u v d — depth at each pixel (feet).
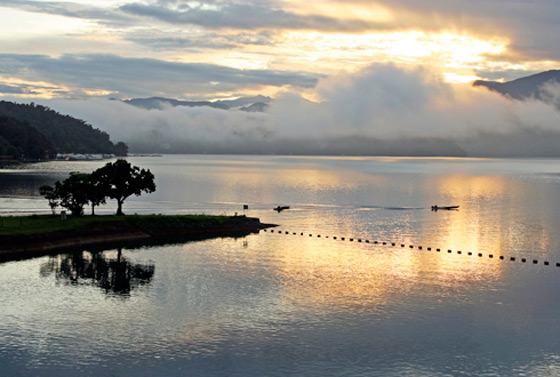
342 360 223.51
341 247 444.55
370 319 268.00
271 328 254.88
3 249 392.27
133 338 241.55
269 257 398.83
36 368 213.66
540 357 229.25
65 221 467.11
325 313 274.98
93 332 247.29
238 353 228.63
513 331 255.70
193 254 405.59
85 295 298.15
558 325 263.90
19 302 284.61
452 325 261.85
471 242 472.85
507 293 313.73
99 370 212.84
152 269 356.59
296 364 219.61
